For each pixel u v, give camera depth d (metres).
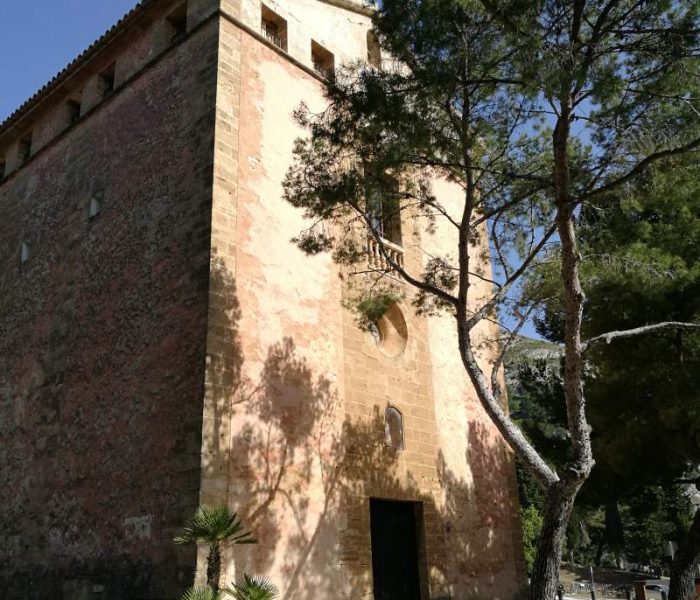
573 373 9.43
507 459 18.52
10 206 18.45
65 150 16.94
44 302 15.46
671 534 39.03
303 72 15.12
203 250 11.63
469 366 10.16
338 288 14.17
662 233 14.34
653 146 9.70
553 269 12.50
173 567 9.84
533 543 33.41
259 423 11.37
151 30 15.45
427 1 9.59
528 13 9.30
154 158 13.70
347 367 13.76
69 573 11.68
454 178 11.48
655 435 15.41
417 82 10.09
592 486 18.17
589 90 9.16
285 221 13.27
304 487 11.86
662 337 15.10
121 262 13.46
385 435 14.23
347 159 12.80
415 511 14.70
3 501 14.09
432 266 13.05
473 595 15.30
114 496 11.41
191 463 10.27
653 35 9.43
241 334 11.55
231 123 12.84
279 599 10.73
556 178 9.59
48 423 13.71
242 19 14.10
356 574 12.32
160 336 11.80
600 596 31.58
